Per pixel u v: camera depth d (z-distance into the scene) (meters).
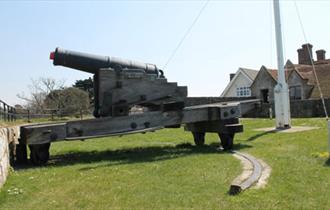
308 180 6.73
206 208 5.30
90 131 10.00
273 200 5.59
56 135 9.54
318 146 10.55
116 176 7.50
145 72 11.05
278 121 16.88
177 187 6.45
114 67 10.70
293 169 7.66
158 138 15.48
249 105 12.98
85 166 8.88
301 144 11.22
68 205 5.62
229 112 11.56
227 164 8.47
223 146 11.46
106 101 10.46
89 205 5.57
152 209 5.32
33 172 8.34
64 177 7.60
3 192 6.46
